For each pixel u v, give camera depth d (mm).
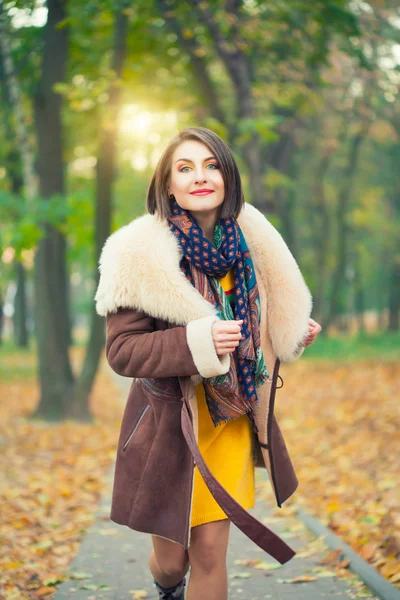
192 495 2506
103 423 11445
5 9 9195
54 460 8383
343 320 40125
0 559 4617
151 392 2600
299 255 30922
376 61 14898
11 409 13133
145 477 2555
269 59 12414
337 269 28062
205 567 2625
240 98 12539
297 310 2666
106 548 4895
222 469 2660
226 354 2422
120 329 2508
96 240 11367
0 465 8047
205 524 2625
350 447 7988
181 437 2562
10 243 10023
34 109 11227
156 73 13617
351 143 26031
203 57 13117
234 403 2590
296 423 10430
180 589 2959
